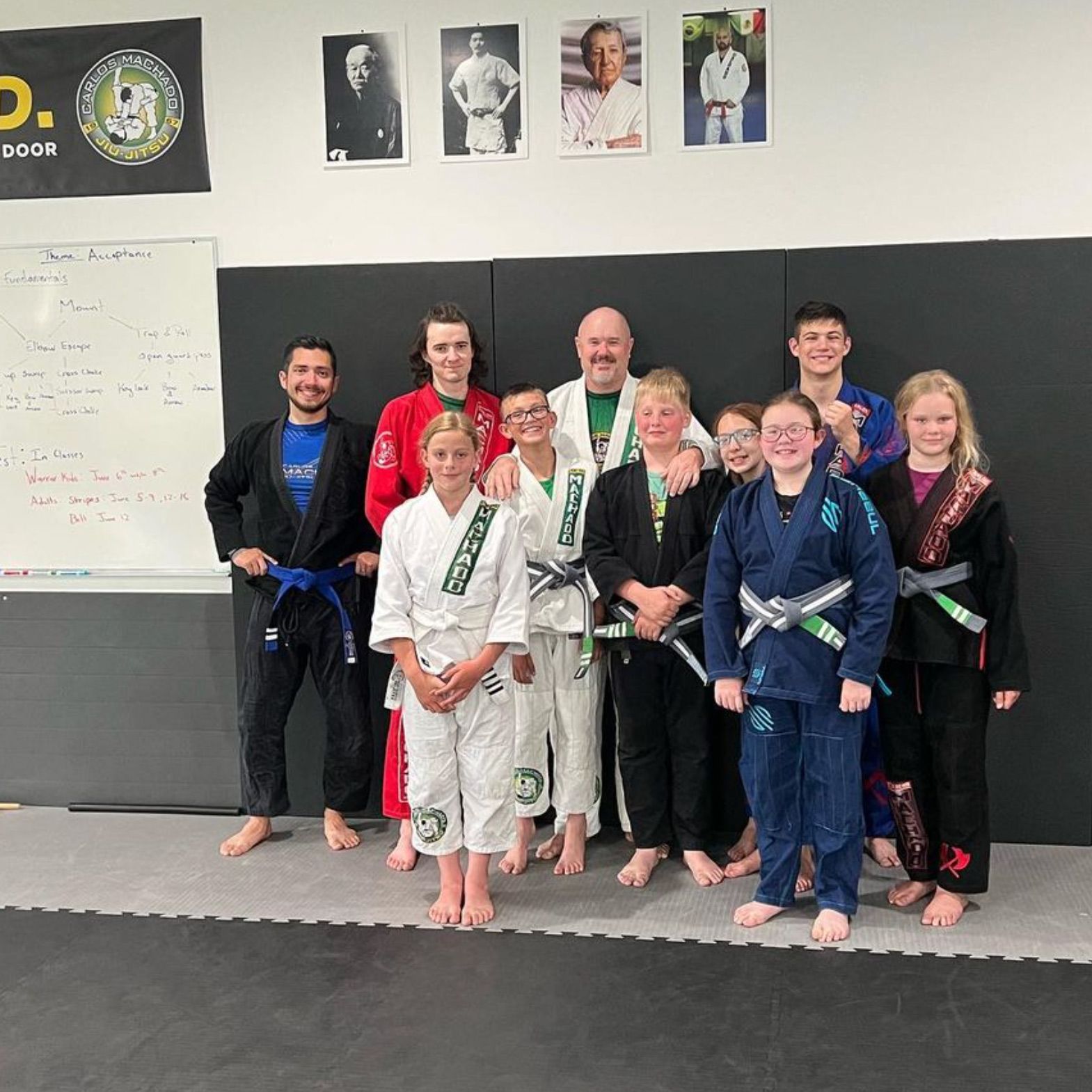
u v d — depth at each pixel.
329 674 3.31
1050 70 3.14
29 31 3.56
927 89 3.20
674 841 3.31
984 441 3.22
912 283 3.21
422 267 3.42
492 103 3.38
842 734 2.66
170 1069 2.21
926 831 2.84
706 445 3.13
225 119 3.51
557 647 3.09
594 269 3.34
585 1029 2.32
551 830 3.49
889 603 2.61
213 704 3.70
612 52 3.31
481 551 2.79
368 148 3.45
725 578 2.76
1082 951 2.61
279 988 2.51
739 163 3.29
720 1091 2.10
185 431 3.61
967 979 2.48
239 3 3.46
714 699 3.07
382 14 3.40
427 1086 2.14
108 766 3.74
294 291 3.48
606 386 3.14
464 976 2.54
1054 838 3.29
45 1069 2.22
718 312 3.30
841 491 2.66
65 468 3.68
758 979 2.50
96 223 3.61
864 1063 2.18
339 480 3.26
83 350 3.63
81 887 3.09
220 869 3.21
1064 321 3.15
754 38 3.24
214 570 3.65
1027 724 3.28
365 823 3.59
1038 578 3.24
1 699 3.74
